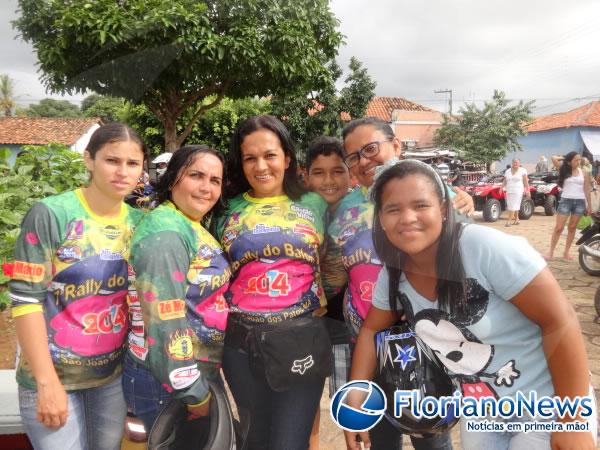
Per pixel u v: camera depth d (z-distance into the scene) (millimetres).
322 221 1149
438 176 818
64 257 1011
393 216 852
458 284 893
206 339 1075
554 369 911
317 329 1065
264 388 1152
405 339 1037
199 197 1026
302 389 1100
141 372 1092
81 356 1062
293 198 1140
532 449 973
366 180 1021
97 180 985
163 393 1088
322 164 1131
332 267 1189
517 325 921
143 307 971
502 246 843
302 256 1093
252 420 1192
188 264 1023
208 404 1057
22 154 1504
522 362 942
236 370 1146
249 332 1071
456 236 862
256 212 1125
